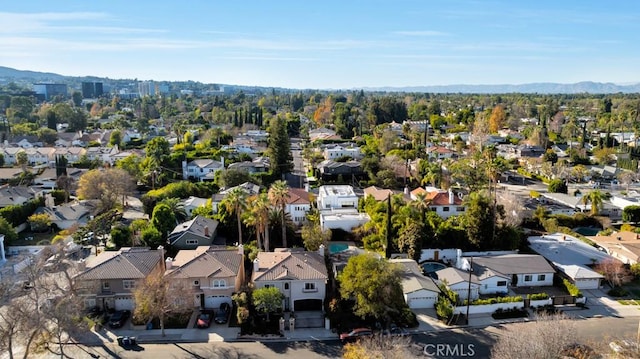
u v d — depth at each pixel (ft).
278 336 157.07
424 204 242.99
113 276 170.19
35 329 129.49
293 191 290.56
